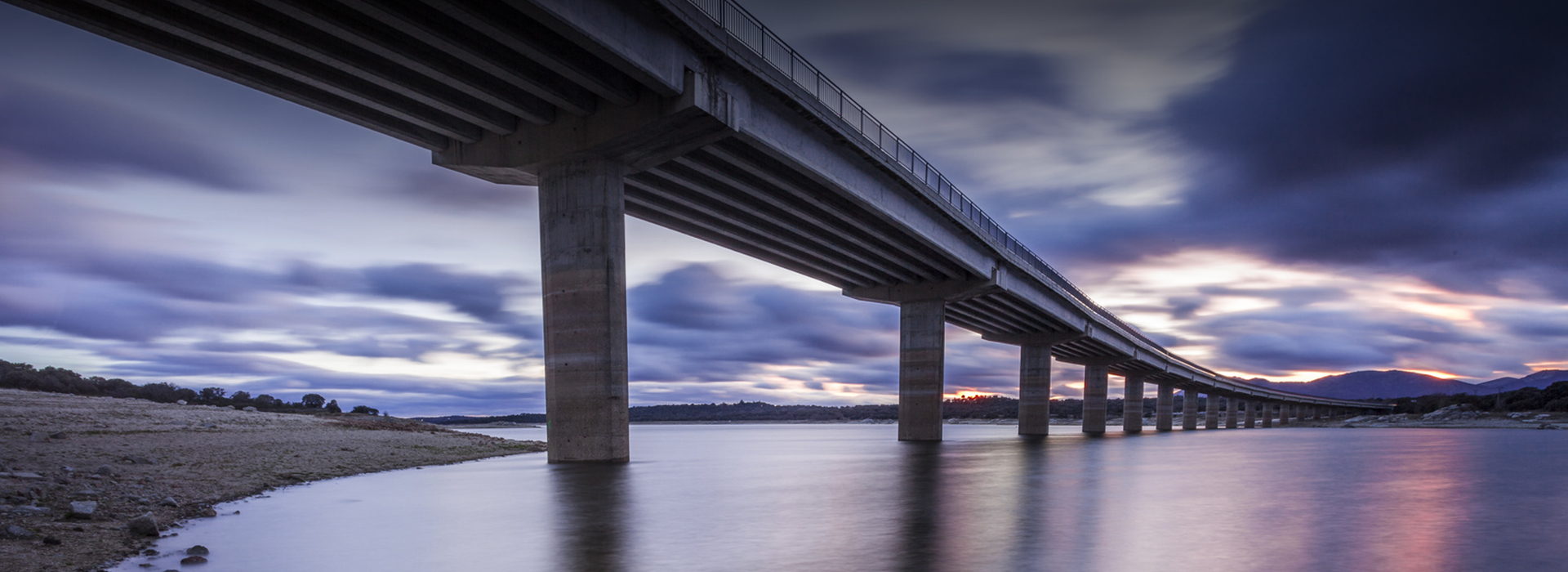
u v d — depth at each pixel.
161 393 73.94
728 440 90.50
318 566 11.53
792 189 39.16
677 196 39.25
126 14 21.25
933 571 11.02
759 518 16.39
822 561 11.80
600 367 30.61
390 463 31.20
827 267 58.44
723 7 30.62
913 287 63.62
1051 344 90.50
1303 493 21.83
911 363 63.72
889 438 94.00
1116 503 19.33
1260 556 12.15
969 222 55.25
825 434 126.69
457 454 36.78
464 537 14.03
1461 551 12.76
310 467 27.34
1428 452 45.47
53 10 21.50
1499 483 25.03
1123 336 103.31
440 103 28.30
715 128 30.77
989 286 61.44
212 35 22.62
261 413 53.66
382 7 21.47
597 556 12.30
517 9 22.23
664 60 27.72
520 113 30.09
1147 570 11.11
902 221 46.78
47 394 49.19
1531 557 12.25
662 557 12.13
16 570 10.50
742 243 50.38
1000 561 11.70
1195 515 17.02
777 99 34.19
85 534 13.17
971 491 22.19
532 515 16.89
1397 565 11.62
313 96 28.02
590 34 23.98
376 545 13.26
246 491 20.86
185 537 13.93
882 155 42.50
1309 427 159.12
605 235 31.02
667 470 29.52
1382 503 19.47
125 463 23.58
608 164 31.45
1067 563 11.58
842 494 21.22
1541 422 118.12
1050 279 75.56
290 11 21.27
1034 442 63.94
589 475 26.77
